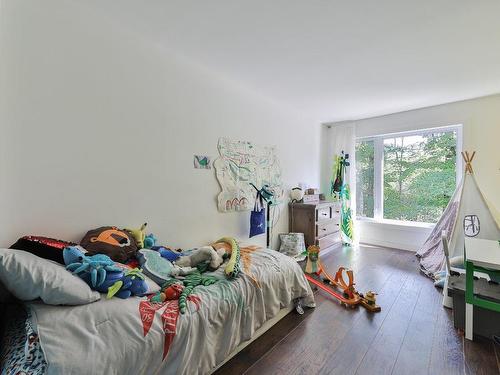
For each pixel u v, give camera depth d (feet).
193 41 6.62
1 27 4.50
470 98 10.73
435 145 12.21
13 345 3.35
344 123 14.70
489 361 5.13
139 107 6.50
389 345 5.64
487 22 5.61
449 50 6.84
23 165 4.79
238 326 5.27
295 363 5.11
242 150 9.57
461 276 7.18
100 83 5.78
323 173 15.06
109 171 5.99
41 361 3.00
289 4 5.11
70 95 5.34
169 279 5.32
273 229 11.28
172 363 4.01
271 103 10.96
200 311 4.57
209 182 8.41
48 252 4.42
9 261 3.60
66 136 5.31
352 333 6.08
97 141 5.77
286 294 6.59
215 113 8.52
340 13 5.37
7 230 4.63
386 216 13.74
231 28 6.00
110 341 3.49
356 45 6.65
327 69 8.09
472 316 5.79
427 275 9.52
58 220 5.24
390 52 6.99
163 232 7.14
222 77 8.70
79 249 4.72
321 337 5.94
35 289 3.60
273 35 6.26
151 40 6.60
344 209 14.01
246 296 5.55
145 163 6.68
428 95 10.39
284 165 11.89
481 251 6.07
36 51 4.89
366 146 14.33
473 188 9.52
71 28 5.32
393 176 13.47
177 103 7.37
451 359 5.20
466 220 9.32
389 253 12.39
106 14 5.67
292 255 10.75
